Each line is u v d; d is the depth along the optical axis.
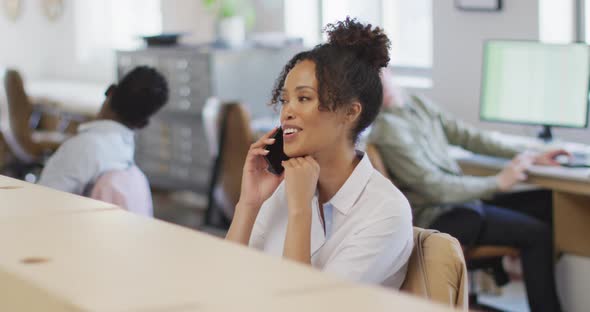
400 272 1.91
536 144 4.46
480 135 4.34
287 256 1.81
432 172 3.96
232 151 5.04
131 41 8.77
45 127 8.00
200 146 6.86
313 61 1.87
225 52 6.63
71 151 2.97
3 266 0.96
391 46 1.92
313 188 1.85
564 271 4.18
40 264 0.96
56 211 1.27
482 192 3.93
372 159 3.94
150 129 7.25
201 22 7.79
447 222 3.93
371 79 1.90
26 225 1.17
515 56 4.46
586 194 3.89
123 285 0.87
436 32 5.78
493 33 5.46
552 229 4.18
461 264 1.84
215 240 1.05
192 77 6.75
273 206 2.04
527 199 4.39
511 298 4.66
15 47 9.99
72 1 9.16
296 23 7.23
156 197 7.48
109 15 8.98
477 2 5.48
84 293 0.85
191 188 7.00
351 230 1.90
